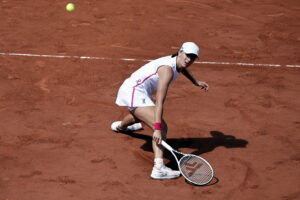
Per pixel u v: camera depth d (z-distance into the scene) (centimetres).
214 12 4922
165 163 2364
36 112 2788
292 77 3447
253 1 5347
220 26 4522
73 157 2359
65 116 2755
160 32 4288
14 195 2066
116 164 2319
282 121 2780
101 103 2933
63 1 5122
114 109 2858
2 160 2309
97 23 4462
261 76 3441
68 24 4419
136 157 2386
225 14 4875
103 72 3412
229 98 3058
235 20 4709
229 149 2472
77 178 2198
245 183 2202
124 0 5194
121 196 2088
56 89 3105
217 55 3825
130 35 4191
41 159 2334
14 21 4447
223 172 2277
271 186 2184
